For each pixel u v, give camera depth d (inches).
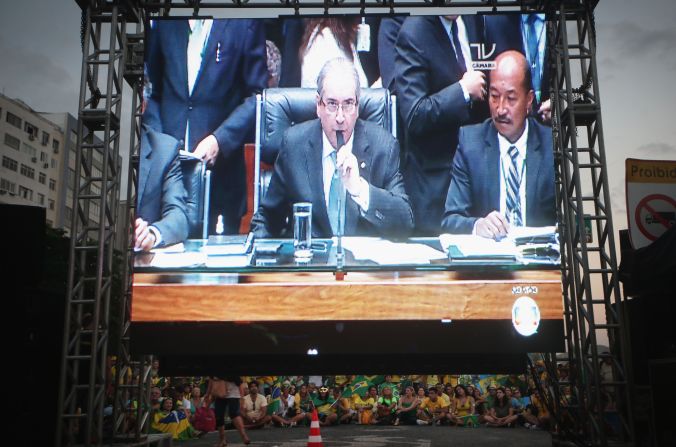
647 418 332.2
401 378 615.5
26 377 296.8
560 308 355.9
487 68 377.1
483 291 357.4
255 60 380.2
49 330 327.3
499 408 552.7
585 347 347.3
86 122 368.5
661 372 277.9
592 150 369.4
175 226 366.3
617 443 335.6
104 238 353.7
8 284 294.4
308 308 356.8
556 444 368.5
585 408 358.0
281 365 370.0
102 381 337.7
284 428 567.2
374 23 382.0
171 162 371.9
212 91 377.7
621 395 346.3
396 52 378.9
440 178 368.8
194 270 361.4
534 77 376.8
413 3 400.2
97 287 336.2
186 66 379.6
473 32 380.5
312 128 373.7
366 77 377.4
